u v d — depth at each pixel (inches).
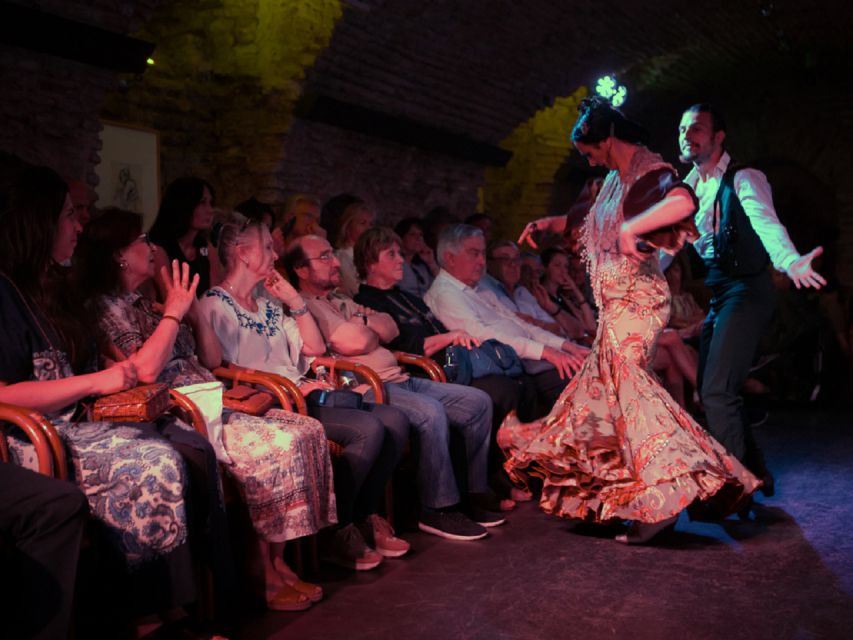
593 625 111.3
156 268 137.9
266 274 142.6
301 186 294.5
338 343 157.8
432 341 177.5
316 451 123.2
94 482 97.0
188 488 101.0
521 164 442.6
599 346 146.3
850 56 455.2
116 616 97.3
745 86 511.8
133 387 108.0
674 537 147.8
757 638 106.6
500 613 115.6
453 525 149.2
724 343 159.5
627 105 482.0
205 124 286.0
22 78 192.7
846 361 302.4
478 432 159.6
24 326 100.9
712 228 163.2
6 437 96.3
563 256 252.2
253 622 113.7
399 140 331.3
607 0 353.4
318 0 263.1
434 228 240.4
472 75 343.0
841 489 178.2
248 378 131.7
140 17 212.8
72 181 140.3
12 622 85.2
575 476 145.3
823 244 543.5
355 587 125.7
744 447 161.0
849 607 115.6
